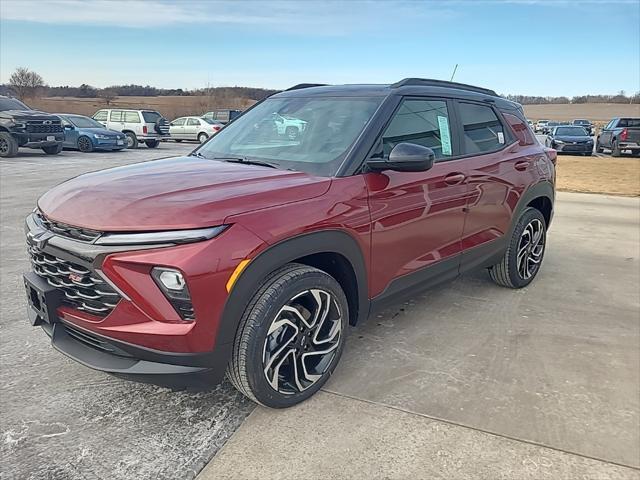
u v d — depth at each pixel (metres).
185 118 27.81
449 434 2.59
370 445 2.50
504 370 3.25
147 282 2.27
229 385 3.03
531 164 4.59
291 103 3.77
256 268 2.41
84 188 2.78
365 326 3.89
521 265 4.72
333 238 2.75
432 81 3.91
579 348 3.58
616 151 22.55
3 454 2.38
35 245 2.67
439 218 3.53
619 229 7.67
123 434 2.55
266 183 2.73
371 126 3.17
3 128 16.86
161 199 2.48
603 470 2.35
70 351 2.55
